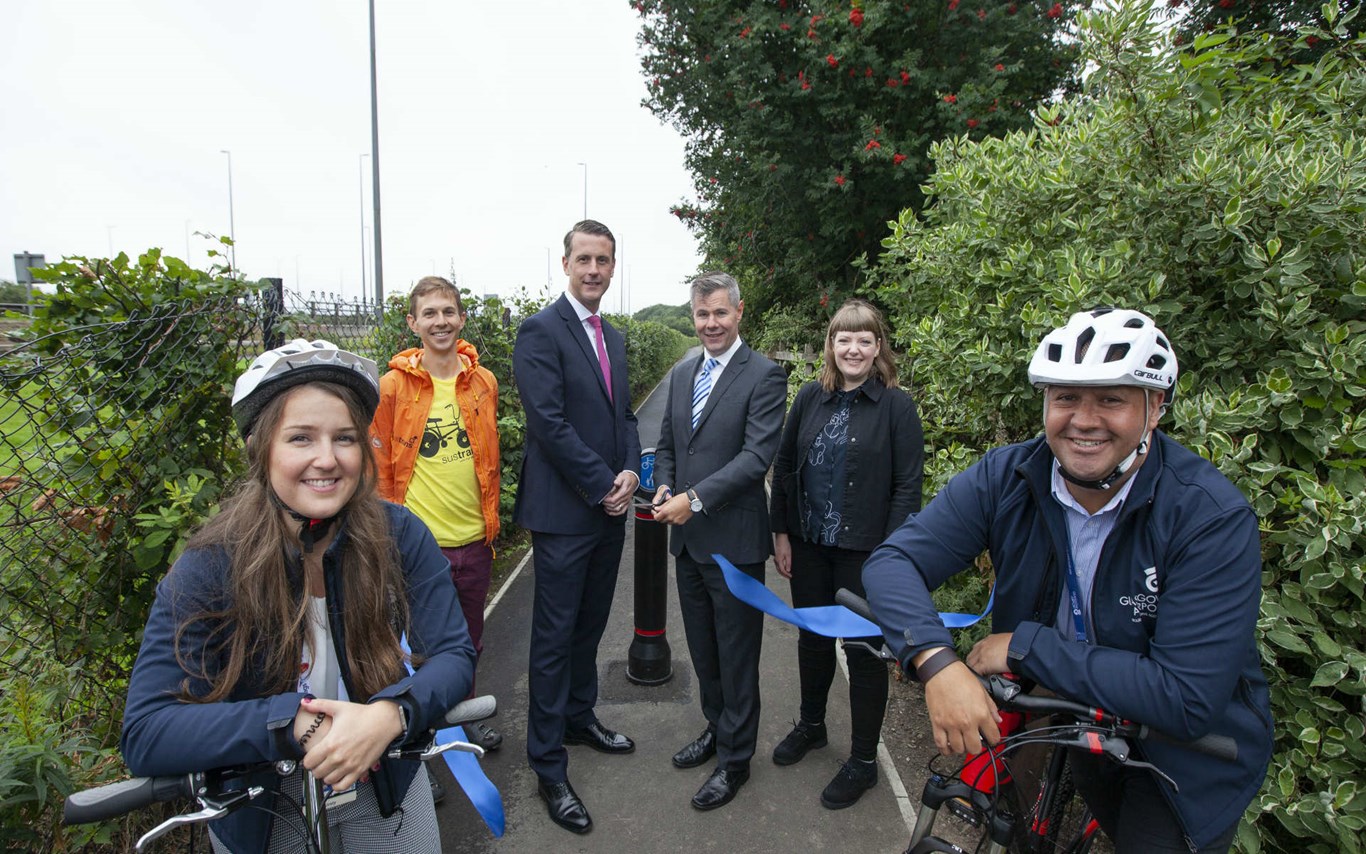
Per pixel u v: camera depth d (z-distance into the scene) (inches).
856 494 113.7
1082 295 108.3
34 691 87.2
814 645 123.5
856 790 115.7
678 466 122.0
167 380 103.2
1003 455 67.9
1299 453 96.0
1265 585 92.8
